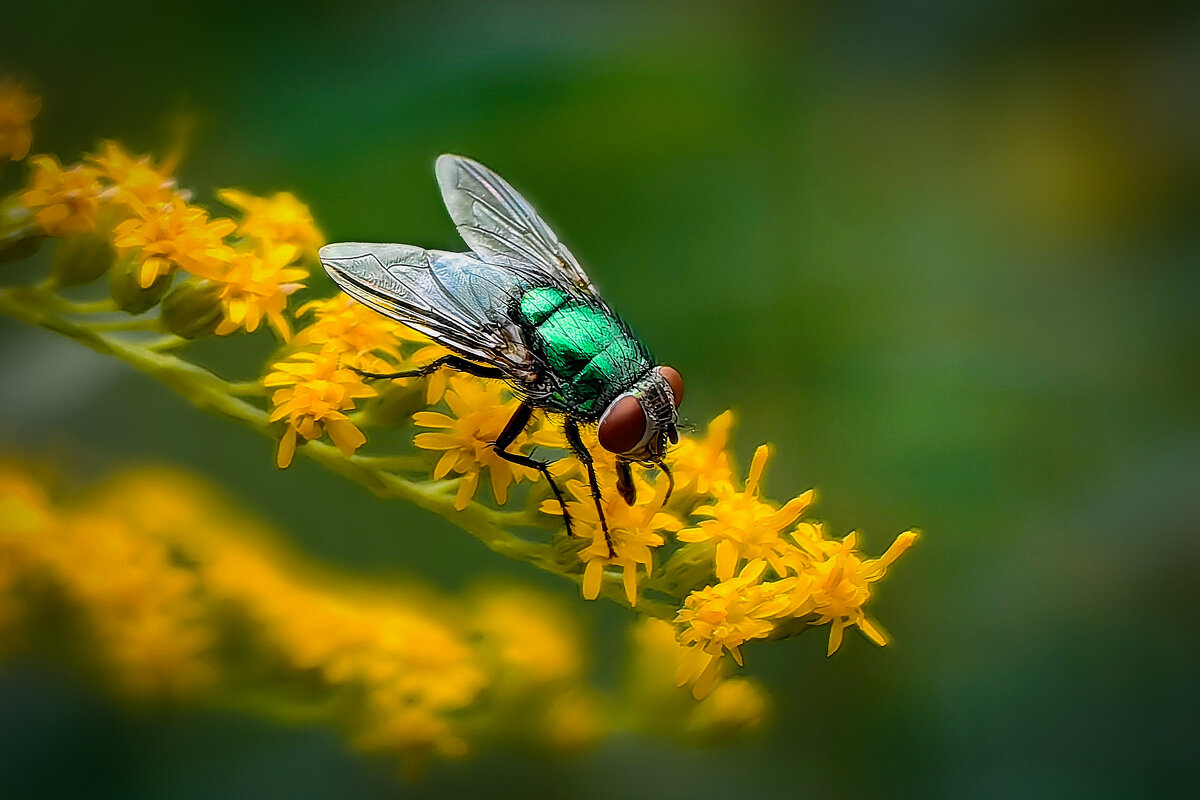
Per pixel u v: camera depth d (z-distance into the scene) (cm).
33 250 13
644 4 14
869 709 14
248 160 14
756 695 13
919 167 15
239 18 14
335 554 14
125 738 13
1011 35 15
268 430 13
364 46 14
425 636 13
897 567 14
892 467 14
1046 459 14
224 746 13
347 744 13
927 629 14
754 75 14
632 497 13
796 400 14
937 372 14
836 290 14
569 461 13
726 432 13
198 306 13
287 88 14
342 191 14
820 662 14
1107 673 14
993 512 14
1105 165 15
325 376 13
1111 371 15
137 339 13
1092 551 14
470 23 14
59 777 13
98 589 13
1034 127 15
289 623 13
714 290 14
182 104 14
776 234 14
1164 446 15
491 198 14
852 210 15
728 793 14
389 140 14
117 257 13
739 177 14
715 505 13
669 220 14
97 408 14
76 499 13
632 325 14
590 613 14
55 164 13
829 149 15
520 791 14
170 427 14
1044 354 15
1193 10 15
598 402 13
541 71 14
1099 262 15
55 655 13
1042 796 14
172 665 13
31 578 13
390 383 13
